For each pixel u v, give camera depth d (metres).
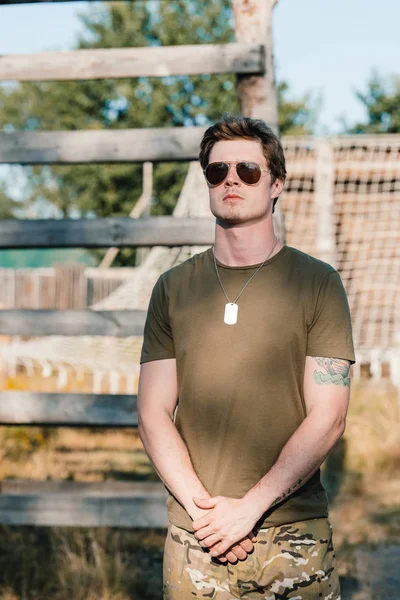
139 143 4.91
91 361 12.66
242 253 2.69
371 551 5.85
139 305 12.82
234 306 2.64
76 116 36.47
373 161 15.67
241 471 2.60
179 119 35.22
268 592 2.58
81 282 19.88
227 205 2.65
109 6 37.88
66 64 4.97
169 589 2.68
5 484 5.17
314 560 2.58
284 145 15.82
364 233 15.91
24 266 51.12
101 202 33.97
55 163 5.00
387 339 15.30
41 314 4.84
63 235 4.90
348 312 2.68
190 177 12.76
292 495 2.59
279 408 2.60
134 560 5.43
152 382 2.78
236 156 2.66
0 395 4.84
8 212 45.72
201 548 2.62
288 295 2.63
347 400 2.62
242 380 2.61
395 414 9.91
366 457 8.45
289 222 15.83
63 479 7.50
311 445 2.53
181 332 2.71
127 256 33.62
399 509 6.90
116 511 4.75
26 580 5.05
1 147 5.00
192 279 2.76
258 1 4.96
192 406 2.67
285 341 2.60
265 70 4.91
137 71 4.93
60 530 5.70
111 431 9.97
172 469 2.63
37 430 8.85
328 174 15.28
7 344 13.81
